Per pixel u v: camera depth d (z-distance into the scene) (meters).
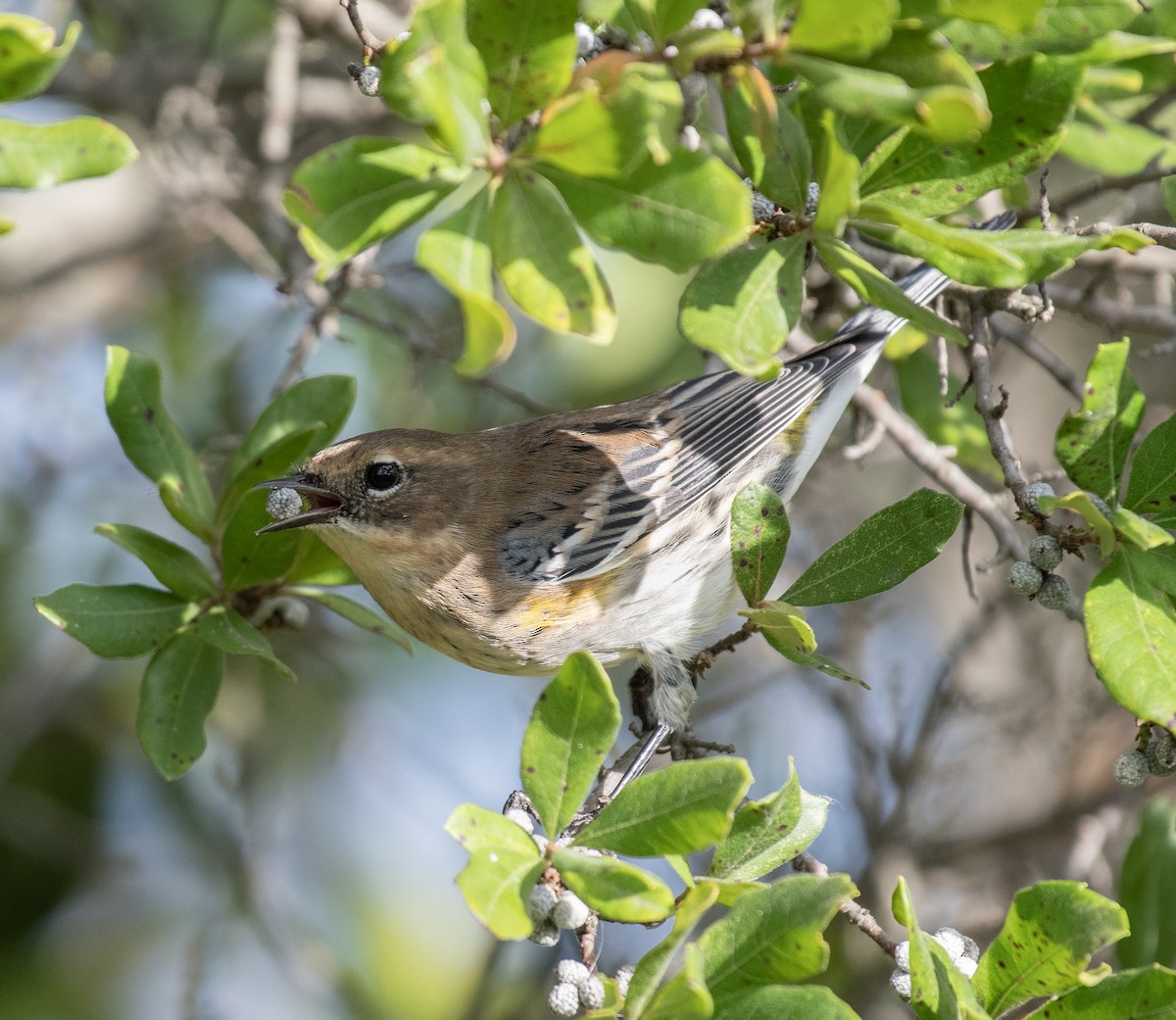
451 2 5.73
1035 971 6.57
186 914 13.88
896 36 6.12
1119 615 6.87
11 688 13.09
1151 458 7.27
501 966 12.16
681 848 6.35
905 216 6.34
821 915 6.27
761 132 6.37
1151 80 9.25
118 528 8.59
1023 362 15.20
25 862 13.72
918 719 14.55
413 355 11.30
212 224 12.30
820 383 10.98
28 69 5.88
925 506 7.52
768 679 13.90
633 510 10.42
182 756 8.31
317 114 14.43
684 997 5.99
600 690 6.49
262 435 8.91
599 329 6.06
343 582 9.19
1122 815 12.92
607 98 5.77
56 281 15.01
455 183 6.27
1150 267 11.02
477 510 10.12
